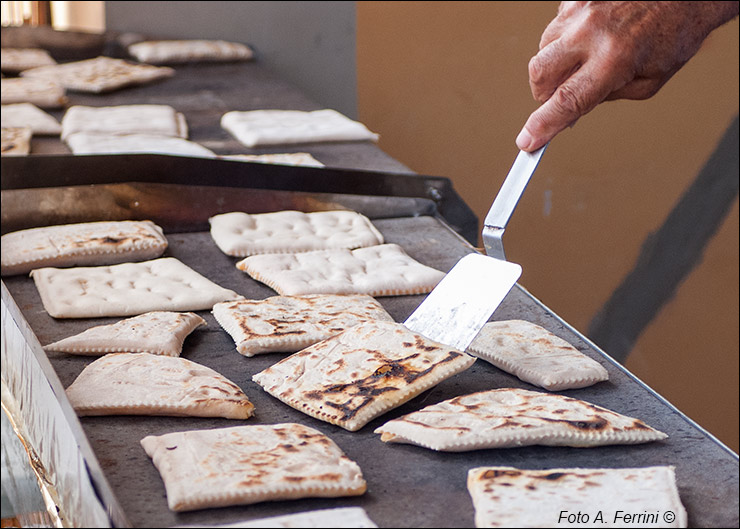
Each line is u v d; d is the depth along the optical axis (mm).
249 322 1282
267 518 1011
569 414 1120
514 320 1308
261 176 1583
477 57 2785
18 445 1283
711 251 3000
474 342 1249
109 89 2346
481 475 1051
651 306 3031
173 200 1560
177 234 1562
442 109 2830
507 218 1217
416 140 2857
